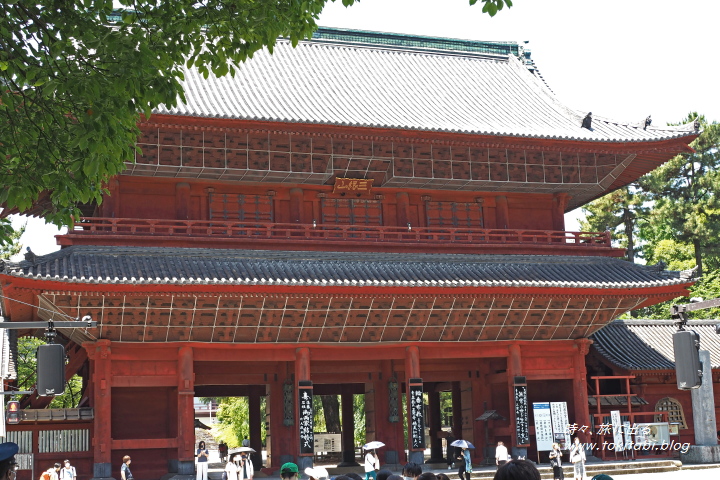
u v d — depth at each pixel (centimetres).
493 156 4500
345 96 4700
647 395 4862
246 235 4253
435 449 5209
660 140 4516
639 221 7856
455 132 4266
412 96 4906
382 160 4356
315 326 4016
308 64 5072
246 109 4197
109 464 3725
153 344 3859
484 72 5512
